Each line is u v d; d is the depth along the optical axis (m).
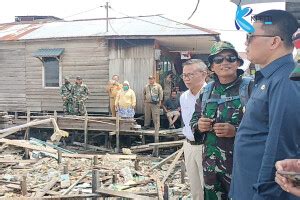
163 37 15.11
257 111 2.42
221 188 3.52
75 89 15.38
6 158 11.06
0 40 17.91
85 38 16.34
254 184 2.30
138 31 15.95
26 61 18.05
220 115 3.39
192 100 4.32
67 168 9.11
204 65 4.36
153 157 11.76
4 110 18.50
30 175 9.17
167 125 16.12
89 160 10.77
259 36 2.42
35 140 12.80
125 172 8.98
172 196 7.46
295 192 1.85
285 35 2.38
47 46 17.58
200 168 4.26
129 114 14.50
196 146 4.25
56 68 17.62
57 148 12.66
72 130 15.24
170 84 17.80
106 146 14.79
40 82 17.91
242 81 3.39
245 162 2.51
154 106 14.08
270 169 2.18
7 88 18.44
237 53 3.34
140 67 16.23
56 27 19.11
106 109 16.81
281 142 2.16
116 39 16.23
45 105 17.88
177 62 20.94
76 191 7.71
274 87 2.29
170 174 9.27
